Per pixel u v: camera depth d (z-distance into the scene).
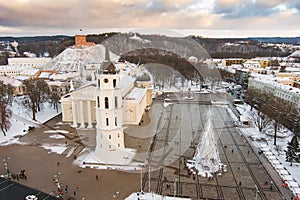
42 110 129.38
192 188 59.03
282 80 165.62
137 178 63.38
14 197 36.31
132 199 55.12
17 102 141.25
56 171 67.19
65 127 103.56
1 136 94.06
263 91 140.38
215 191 57.84
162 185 60.22
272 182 61.56
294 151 70.50
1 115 98.06
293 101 124.88
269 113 100.06
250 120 108.75
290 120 108.44
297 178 63.75
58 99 135.00
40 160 73.94
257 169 68.00
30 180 62.78
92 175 65.00
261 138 90.50
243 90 185.25
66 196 56.22
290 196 56.09
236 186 59.88
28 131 99.31
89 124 102.06
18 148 83.06
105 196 56.31
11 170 67.94
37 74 190.12
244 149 81.12
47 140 89.69
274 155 76.00
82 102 101.75
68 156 76.44
